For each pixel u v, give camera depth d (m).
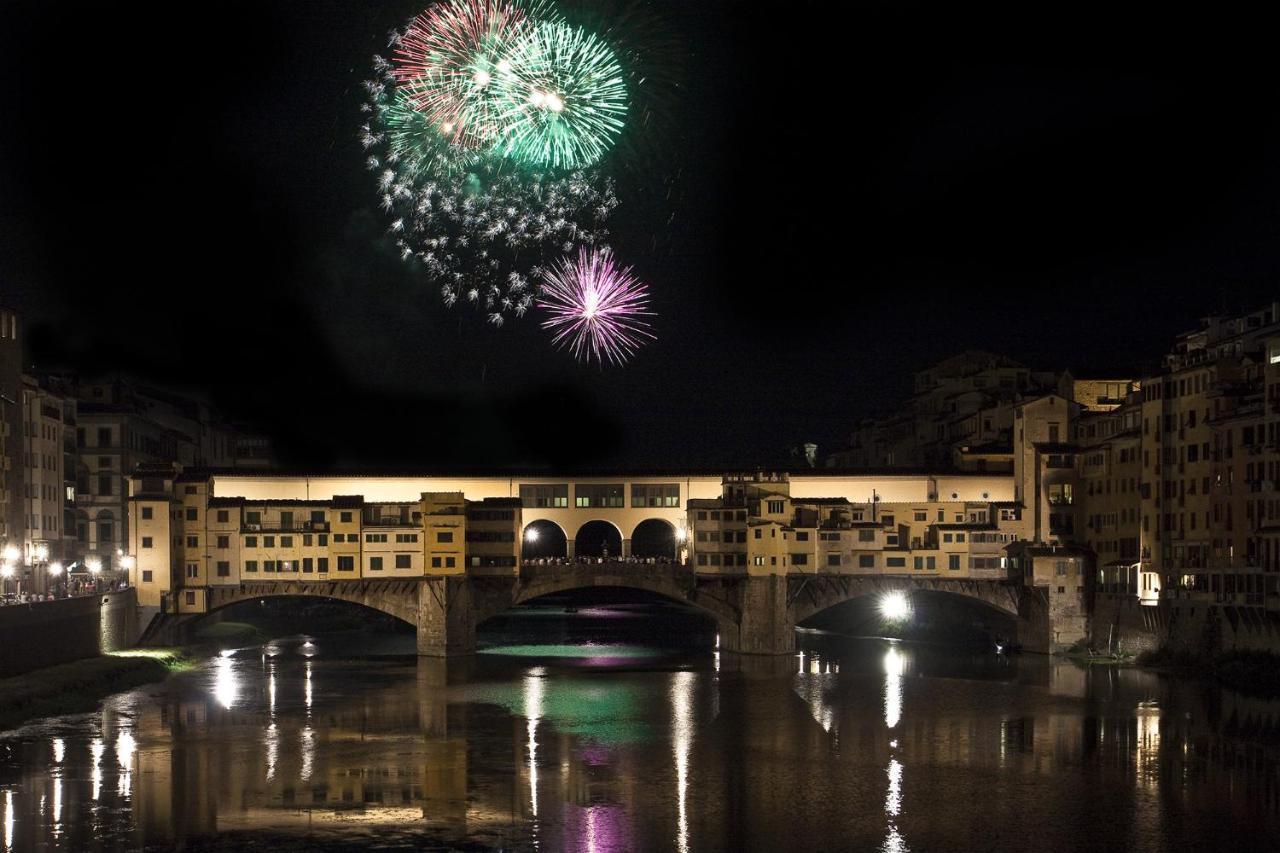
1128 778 86.94
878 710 112.00
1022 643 156.00
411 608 152.12
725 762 92.00
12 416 139.12
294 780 86.06
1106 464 152.12
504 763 91.31
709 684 128.12
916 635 176.25
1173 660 133.75
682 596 156.00
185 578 149.00
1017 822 77.38
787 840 74.00
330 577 150.88
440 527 152.62
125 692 119.12
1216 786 84.81
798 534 155.62
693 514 156.38
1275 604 118.25
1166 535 138.00
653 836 74.62
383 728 103.25
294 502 151.12
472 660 148.88
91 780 85.44
